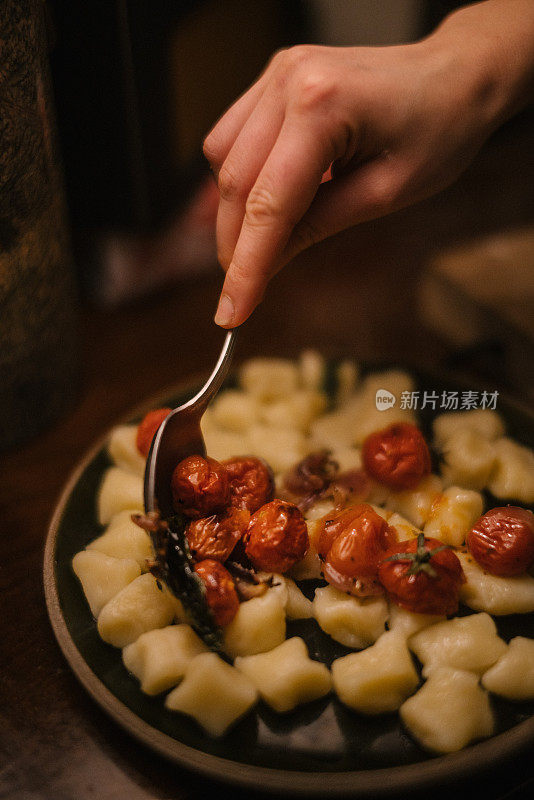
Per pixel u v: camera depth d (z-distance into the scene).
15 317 0.49
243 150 0.42
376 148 0.43
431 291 0.65
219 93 0.67
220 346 0.64
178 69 0.61
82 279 0.68
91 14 0.53
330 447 0.51
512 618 0.42
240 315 0.42
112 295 0.67
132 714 0.38
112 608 0.41
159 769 0.39
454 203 0.82
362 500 0.47
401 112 0.42
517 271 0.64
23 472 0.53
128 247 0.65
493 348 0.61
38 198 0.47
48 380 0.54
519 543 0.42
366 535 0.41
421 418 0.52
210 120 0.67
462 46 0.44
